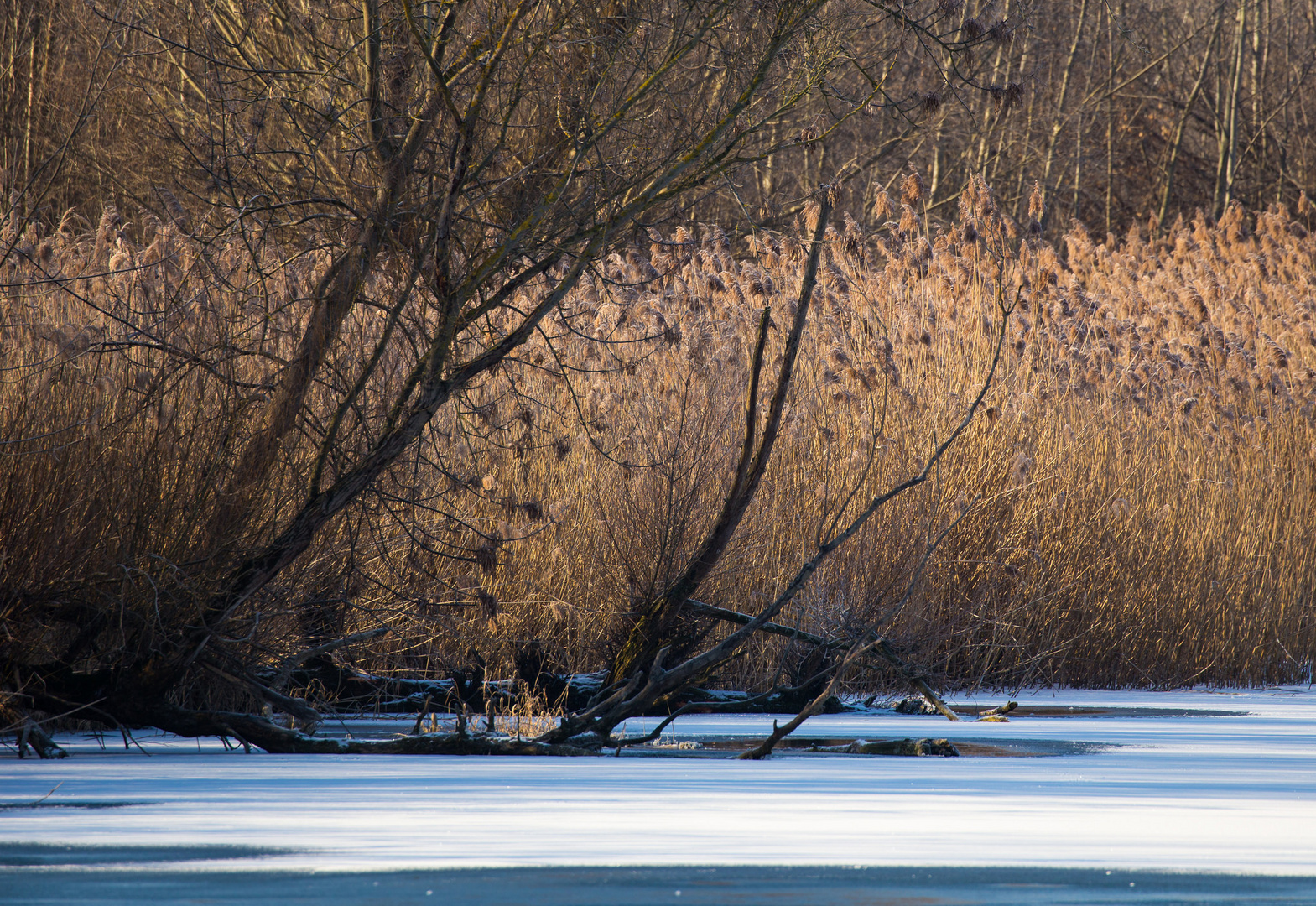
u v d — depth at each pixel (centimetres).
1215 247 7875
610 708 2536
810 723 3162
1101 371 4884
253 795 1808
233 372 2539
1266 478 4956
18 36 3697
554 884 1223
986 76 11012
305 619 2886
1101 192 14188
